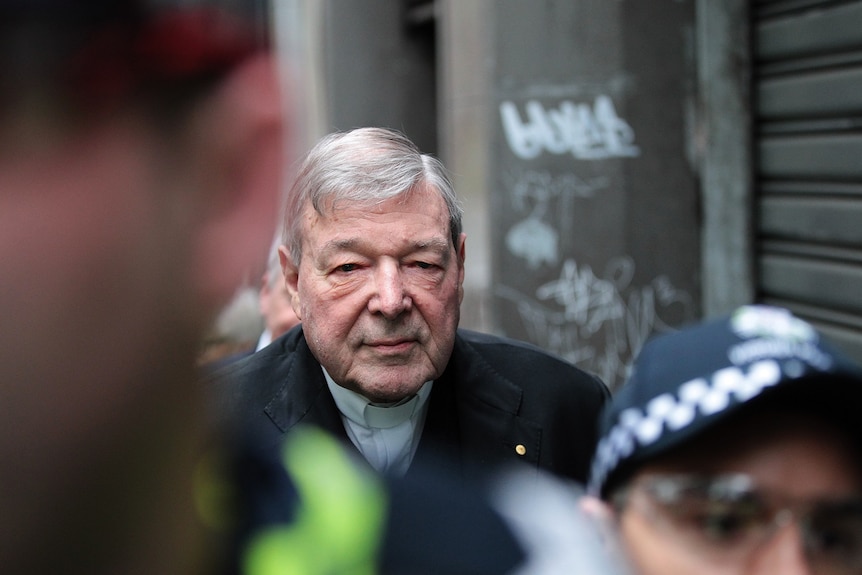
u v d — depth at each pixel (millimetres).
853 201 3869
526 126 4938
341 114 7066
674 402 913
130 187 391
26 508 377
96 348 384
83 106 377
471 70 5188
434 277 1915
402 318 1881
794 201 4266
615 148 4738
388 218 1880
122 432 398
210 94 412
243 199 432
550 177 4887
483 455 1988
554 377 2115
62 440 380
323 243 1897
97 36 374
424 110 7230
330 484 679
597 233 4797
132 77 387
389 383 1886
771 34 4355
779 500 894
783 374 871
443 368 1942
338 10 7039
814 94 4059
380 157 1918
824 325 4117
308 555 633
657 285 4730
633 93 4695
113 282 388
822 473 897
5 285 368
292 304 2059
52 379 375
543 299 4934
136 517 412
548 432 2039
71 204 377
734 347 922
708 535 911
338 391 1975
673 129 4695
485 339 2195
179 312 413
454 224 2012
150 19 385
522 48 4926
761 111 4480
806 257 4223
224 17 408
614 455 959
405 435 1989
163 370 410
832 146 3957
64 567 393
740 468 902
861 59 3764
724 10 4512
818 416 897
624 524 959
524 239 4969
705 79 4598
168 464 424
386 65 7133
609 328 4801
